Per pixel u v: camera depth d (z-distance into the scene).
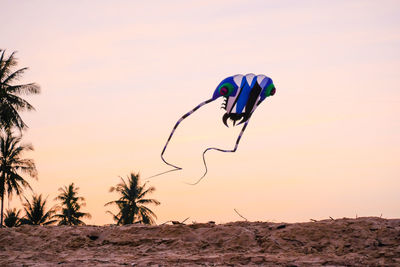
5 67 55.84
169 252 15.78
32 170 57.88
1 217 56.12
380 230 14.99
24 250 17.56
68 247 17.31
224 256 14.30
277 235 15.78
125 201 77.62
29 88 55.31
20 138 57.62
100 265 13.80
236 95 13.17
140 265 13.77
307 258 13.75
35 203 71.38
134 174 78.94
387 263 12.57
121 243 17.09
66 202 82.62
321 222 16.45
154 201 77.94
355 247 14.52
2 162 56.94
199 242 16.36
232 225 17.94
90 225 20.23
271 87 13.23
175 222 18.31
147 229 17.72
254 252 15.18
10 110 53.72
